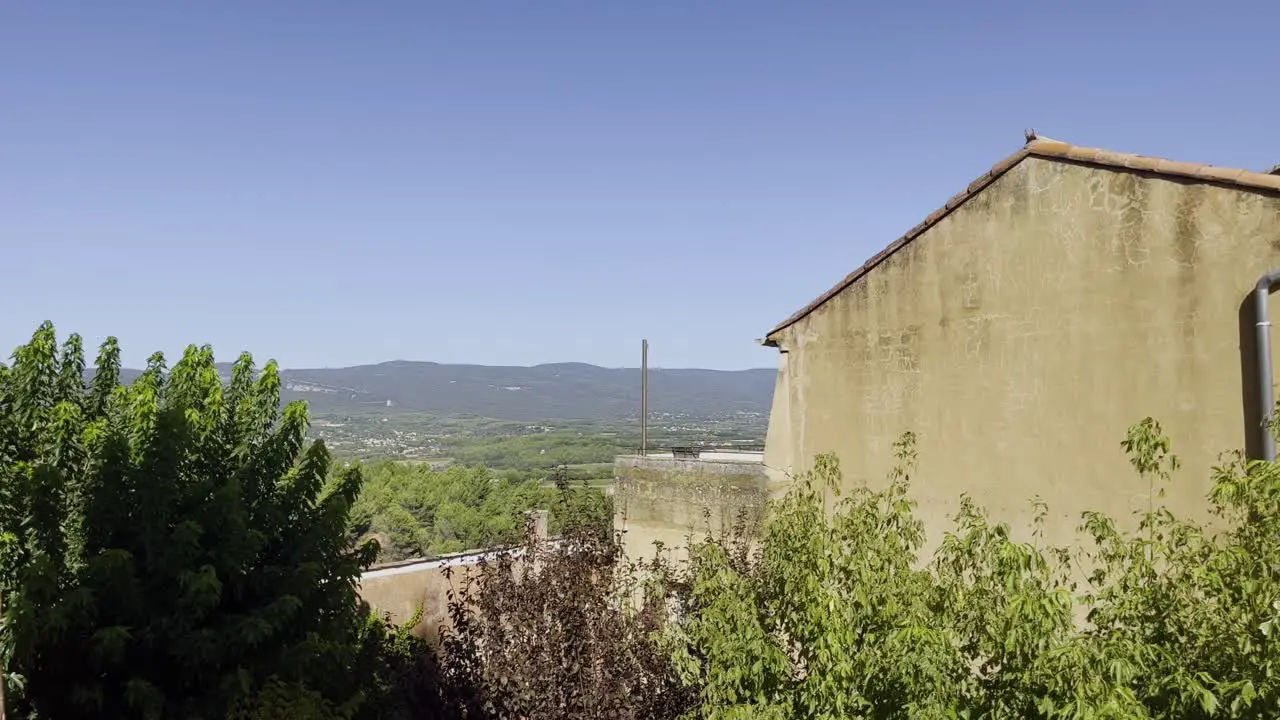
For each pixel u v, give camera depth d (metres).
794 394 10.78
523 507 49.19
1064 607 4.66
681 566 11.56
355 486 11.19
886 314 9.97
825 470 8.38
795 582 6.08
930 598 5.40
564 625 8.29
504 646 8.49
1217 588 4.72
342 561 10.64
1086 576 7.56
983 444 9.16
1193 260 7.86
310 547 10.30
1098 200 8.44
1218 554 4.96
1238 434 7.57
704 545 8.10
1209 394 7.75
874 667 4.87
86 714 8.70
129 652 8.80
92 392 10.49
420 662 9.27
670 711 8.12
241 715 8.39
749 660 6.03
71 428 8.70
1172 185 7.98
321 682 9.78
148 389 9.41
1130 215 8.23
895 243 9.84
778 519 7.00
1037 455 8.77
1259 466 5.31
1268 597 4.33
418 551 47.56
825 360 10.50
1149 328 8.10
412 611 14.84
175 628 8.55
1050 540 8.63
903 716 4.79
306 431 10.80
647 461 12.27
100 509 8.70
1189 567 5.01
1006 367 9.02
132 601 8.41
